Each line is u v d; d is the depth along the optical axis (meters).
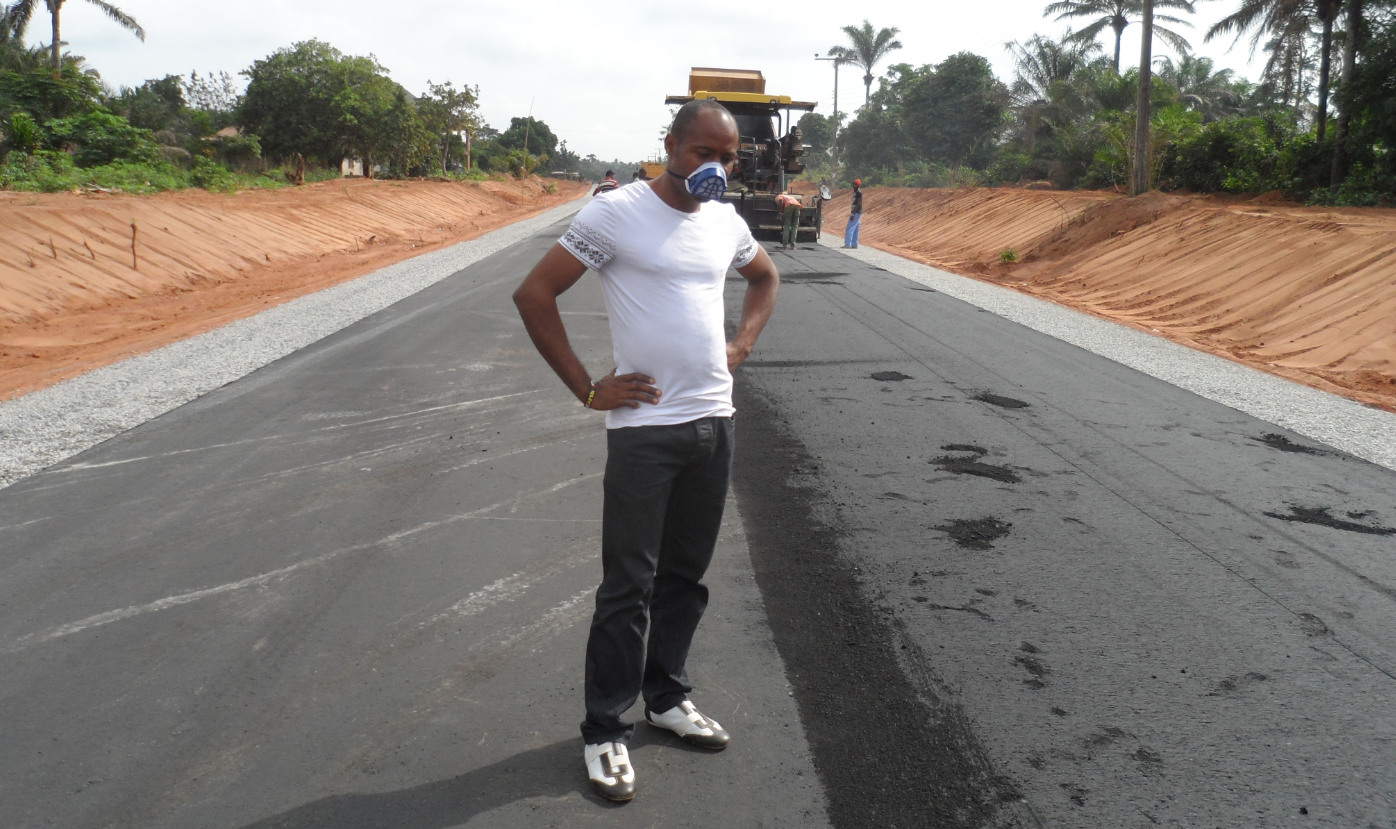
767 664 3.22
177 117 41.78
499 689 3.03
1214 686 3.13
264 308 11.63
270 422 6.18
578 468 5.30
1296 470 5.64
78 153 27.75
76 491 4.86
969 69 49.22
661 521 2.52
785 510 4.75
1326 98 22.91
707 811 2.45
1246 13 24.80
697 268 2.43
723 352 2.53
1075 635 3.47
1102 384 7.96
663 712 2.79
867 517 4.68
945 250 27.22
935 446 5.97
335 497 4.80
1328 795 2.56
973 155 49.38
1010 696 3.04
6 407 6.56
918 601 3.73
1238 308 12.80
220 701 2.93
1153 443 6.17
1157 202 19.66
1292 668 3.27
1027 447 5.99
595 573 3.92
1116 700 3.03
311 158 45.31
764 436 6.12
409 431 6.00
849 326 10.69
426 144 48.59
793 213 22.72
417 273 14.73
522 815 2.41
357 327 9.76
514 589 3.76
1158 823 2.42
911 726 2.85
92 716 2.84
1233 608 3.73
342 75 43.62
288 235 21.38
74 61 38.94
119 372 7.66
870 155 58.69
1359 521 4.77
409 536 4.30
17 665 3.13
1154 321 13.35
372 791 2.50
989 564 4.12
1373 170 19.75
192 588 3.73
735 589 3.82
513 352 8.48
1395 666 3.30
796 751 2.72
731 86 25.59
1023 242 23.53
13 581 3.78
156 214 17.80
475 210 40.91
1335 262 12.48
